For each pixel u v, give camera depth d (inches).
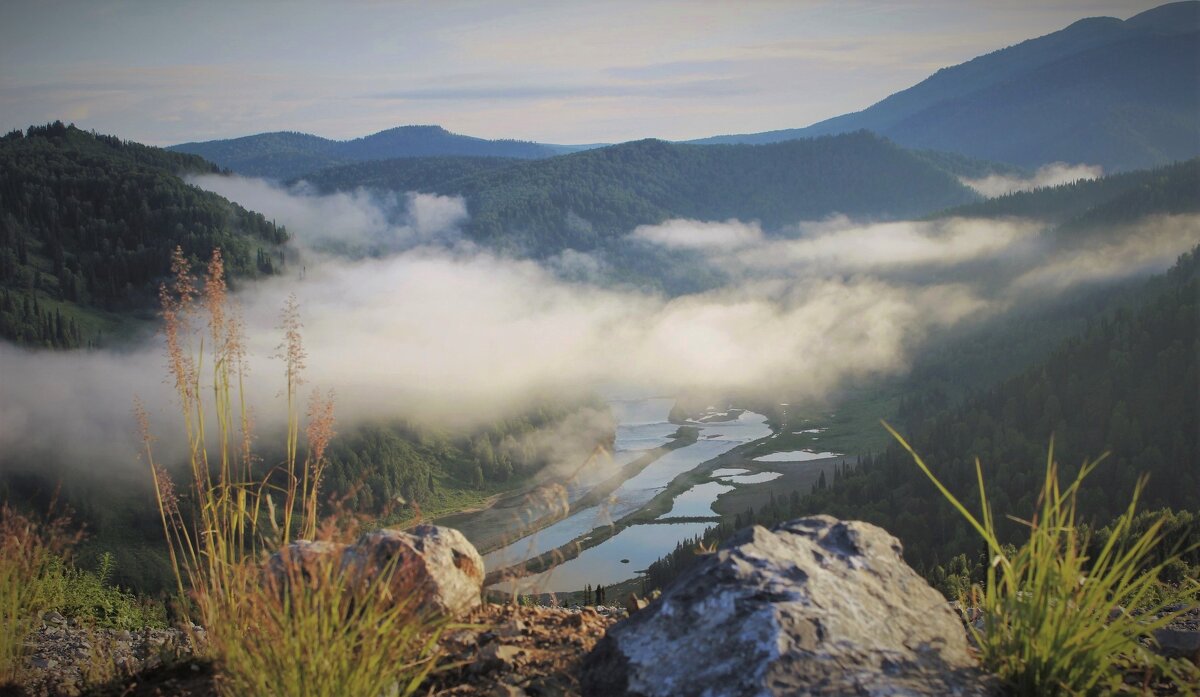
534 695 167.5
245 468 180.5
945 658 145.9
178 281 177.0
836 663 135.6
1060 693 144.6
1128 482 5423.2
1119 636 146.0
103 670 215.6
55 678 225.8
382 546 189.8
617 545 5433.1
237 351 181.2
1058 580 149.2
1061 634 146.5
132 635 278.7
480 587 206.4
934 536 4911.4
